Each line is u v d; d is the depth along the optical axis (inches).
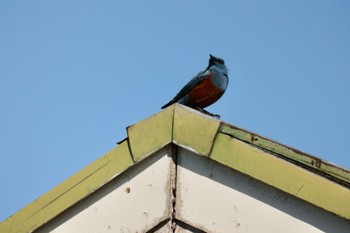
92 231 338.3
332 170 321.4
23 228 346.3
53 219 345.7
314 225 315.6
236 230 320.8
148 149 336.5
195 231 326.6
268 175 321.7
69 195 343.6
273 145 327.6
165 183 334.3
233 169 328.2
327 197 313.6
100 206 341.4
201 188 330.6
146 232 329.7
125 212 336.2
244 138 329.7
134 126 342.3
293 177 319.3
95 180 340.8
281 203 321.1
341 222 314.3
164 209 330.0
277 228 318.0
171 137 335.3
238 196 326.3
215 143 330.6
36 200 349.4
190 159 336.2
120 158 340.2
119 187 341.1
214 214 325.4
